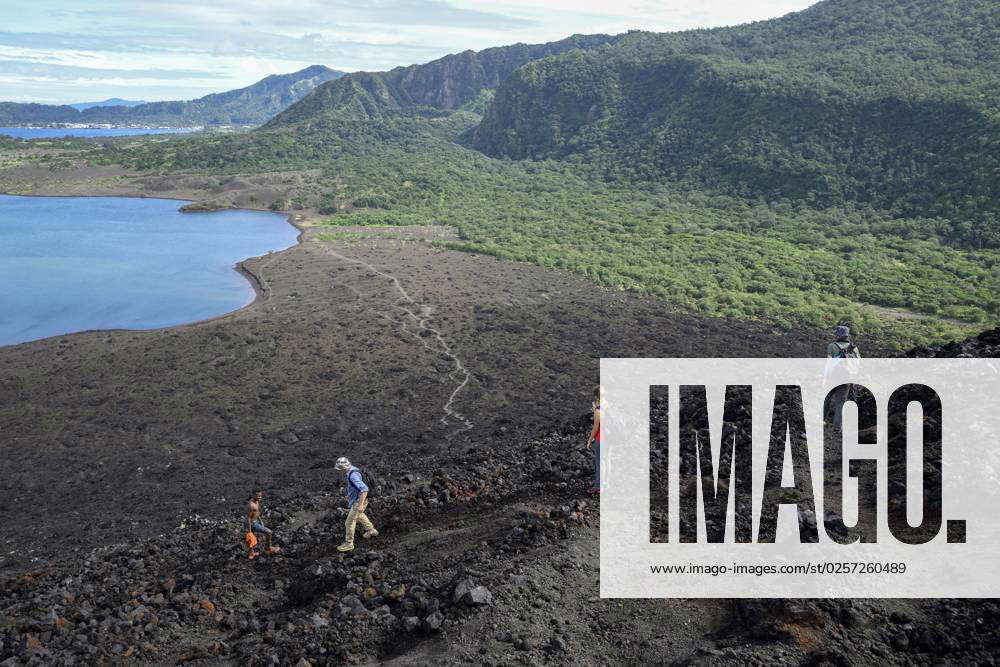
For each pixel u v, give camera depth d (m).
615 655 6.98
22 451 26.33
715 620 7.29
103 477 24.33
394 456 25.62
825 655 6.39
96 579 13.36
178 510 21.62
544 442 15.82
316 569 10.27
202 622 9.88
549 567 8.34
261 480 24.03
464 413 30.95
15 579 14.45
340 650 7.69
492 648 7.09
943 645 6.54
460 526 10.78
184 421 29.27
